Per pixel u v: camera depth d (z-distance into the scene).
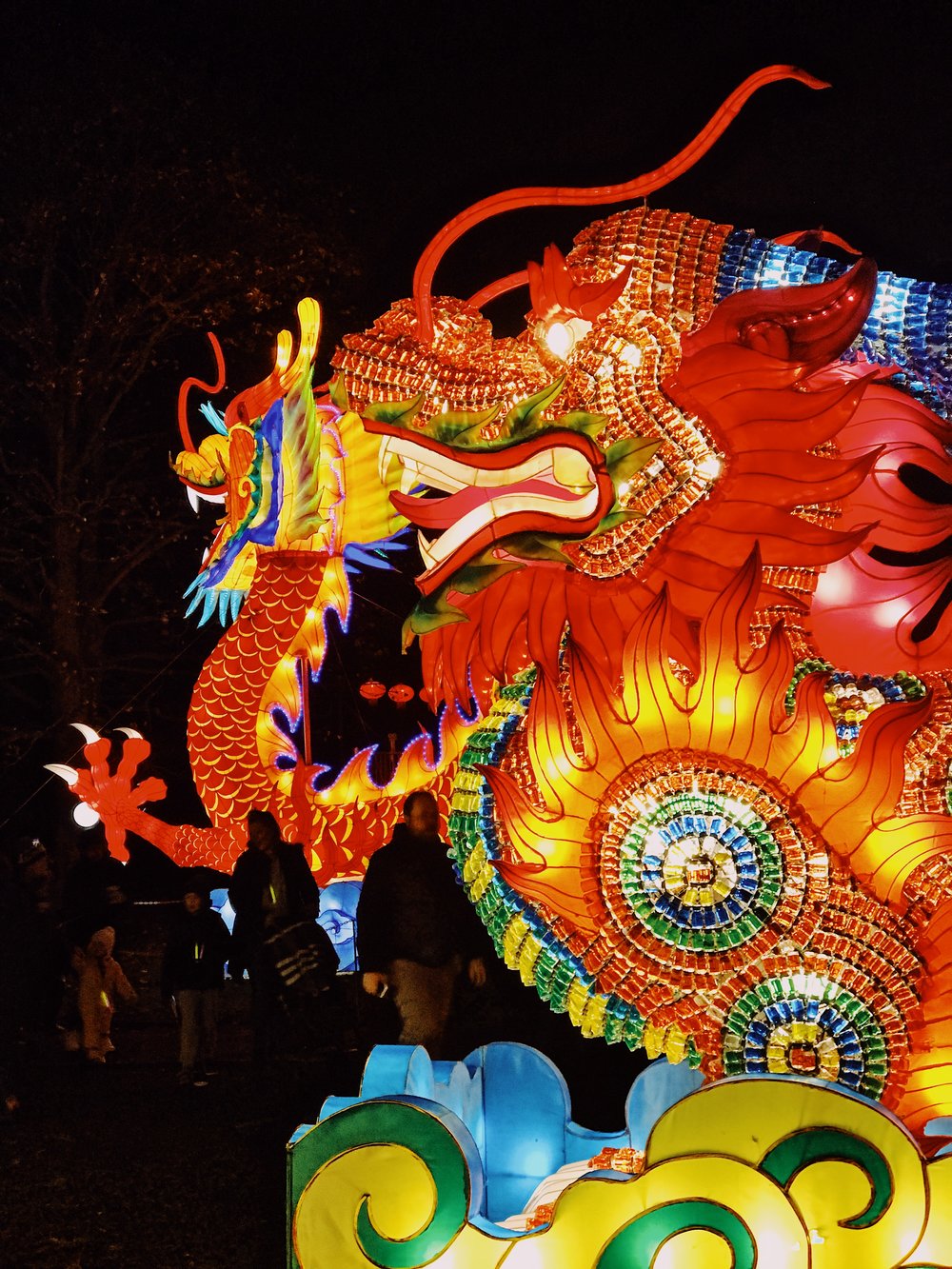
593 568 4.16
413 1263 3.58
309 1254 3.62
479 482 4.40
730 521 4.11
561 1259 3.54
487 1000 10.51
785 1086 3.51
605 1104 8.12
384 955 7.45
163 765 20.47
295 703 12.30
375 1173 3.63
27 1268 5.77
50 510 18.94
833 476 4.07
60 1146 7.83
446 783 11.90
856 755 3.93
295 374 11.56
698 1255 3.49
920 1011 3.84
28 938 8.70
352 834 12.01
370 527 11.62
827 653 4.29
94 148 17.77
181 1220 6.31
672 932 3.93
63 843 17.34
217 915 9.91
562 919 4.02
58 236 18.02
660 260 4.28
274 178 18.17
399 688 13.16
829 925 3.88
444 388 4.44
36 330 18.11
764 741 3.97
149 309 18.44
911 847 3.89
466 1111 4.64
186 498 19.30
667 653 4.03
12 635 18.16
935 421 4.22
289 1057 9.68
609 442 4.18
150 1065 10.34
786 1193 3.47
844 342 4.09
